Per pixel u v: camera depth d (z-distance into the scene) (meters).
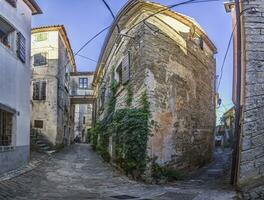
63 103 29.03
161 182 12.51
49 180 12.59
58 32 25.89
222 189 10.88
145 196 9.83
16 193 9.80
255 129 10.77
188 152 15.30
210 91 19.64
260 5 11.34
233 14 13.33
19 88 14.62
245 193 9.76
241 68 11.32
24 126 15.35
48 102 25.22
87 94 40.34
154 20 13.86
